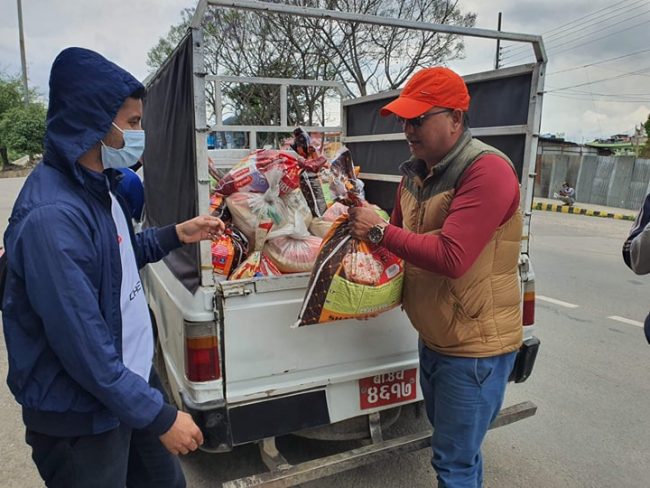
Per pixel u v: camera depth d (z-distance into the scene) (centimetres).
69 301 127
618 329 487
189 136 204
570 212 1567
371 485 258
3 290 140
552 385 372
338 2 1328
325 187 284
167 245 195
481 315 187
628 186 1645
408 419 311
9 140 3089
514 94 263
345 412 235
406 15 1410
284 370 219
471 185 172
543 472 274
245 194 239
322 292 192
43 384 139
